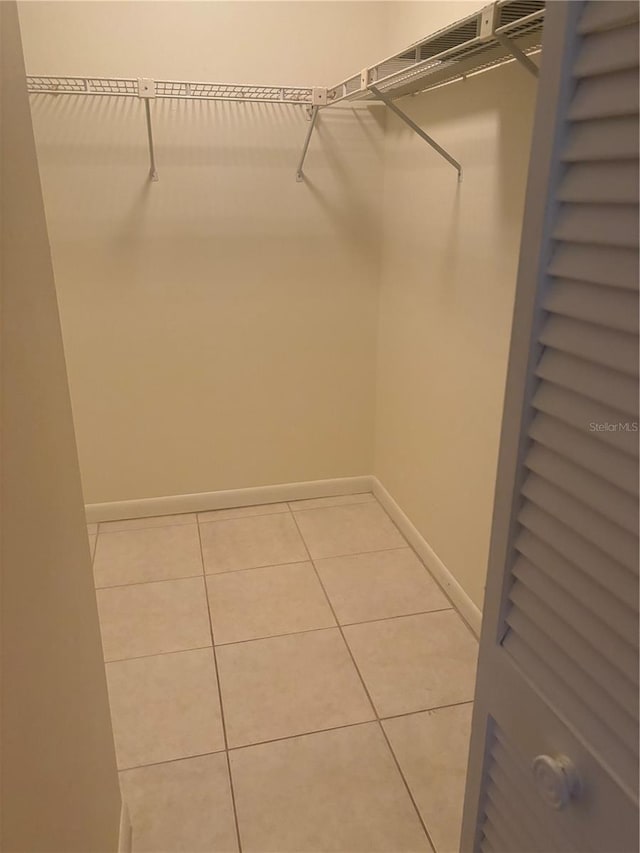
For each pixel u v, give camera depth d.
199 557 2.52
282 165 2.47
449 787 1.55
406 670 1.93
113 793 1.30
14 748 0.68
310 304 2.69
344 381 2.85
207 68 2.29
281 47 2.33
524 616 0.76
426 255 2.25
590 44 0.56
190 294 2.55
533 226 0.64
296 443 2.89
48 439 0.94
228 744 1.66
